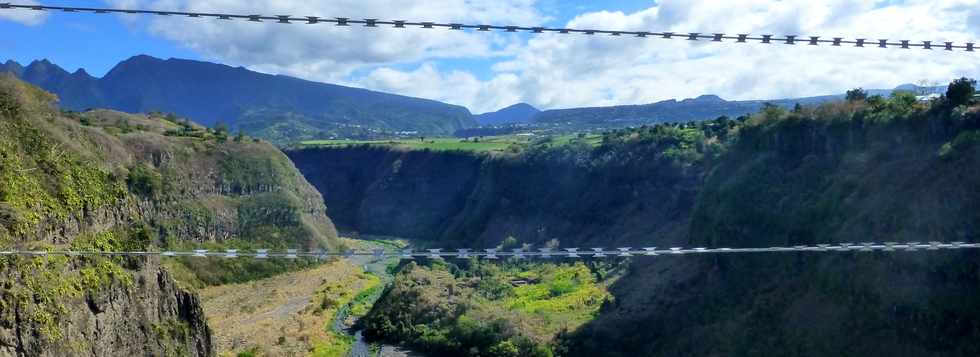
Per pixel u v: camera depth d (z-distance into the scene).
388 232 199.50
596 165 133.62
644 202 115.50
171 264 113.19
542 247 128.25
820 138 76.62
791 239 69.12
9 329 40.75
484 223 154.75
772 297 65.56
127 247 59.00
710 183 88.56
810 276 63.59
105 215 59.12
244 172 147.88
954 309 50.50
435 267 126.50
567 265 114.38
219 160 146.12
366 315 99.75
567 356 72.06
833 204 66.44
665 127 131.50
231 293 115.44
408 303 96.06
